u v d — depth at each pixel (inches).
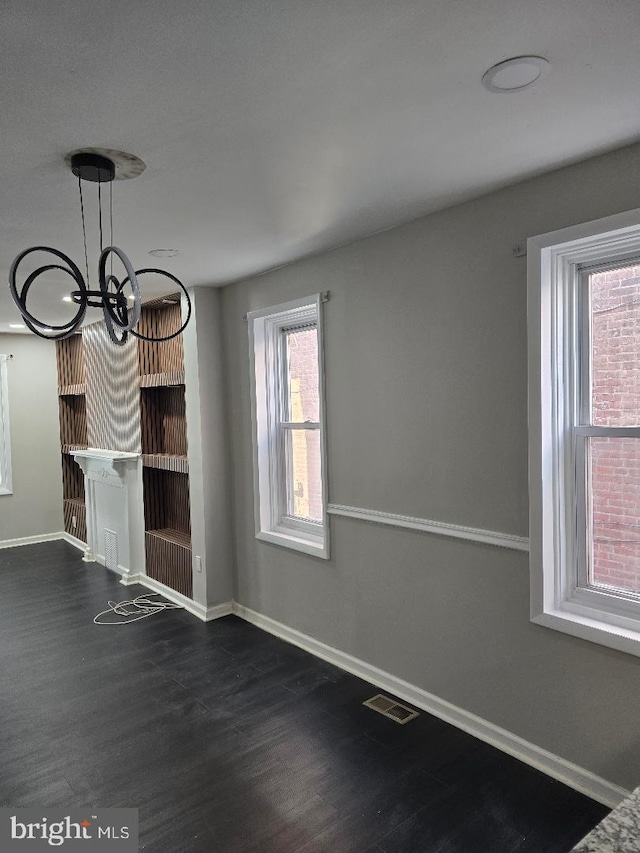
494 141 76.0
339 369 127.5
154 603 180.2
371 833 82.9
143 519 197.0
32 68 54.9
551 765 94.0
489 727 103.1
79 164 75.0
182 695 123.4
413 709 114.8
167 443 195.2
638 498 88.3
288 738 106.6
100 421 224.7
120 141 71.4
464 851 79.0
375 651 125.2
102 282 70.0
